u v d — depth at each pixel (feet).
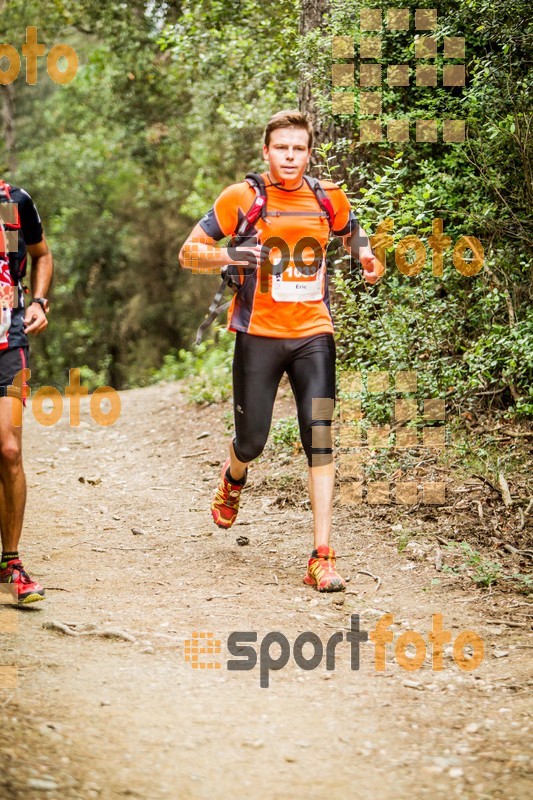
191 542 22.93
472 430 27.89
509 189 28.25
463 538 22.02
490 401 28.40
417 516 23.43
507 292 26.96
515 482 24.53
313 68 32.71
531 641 16.57
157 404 43.06
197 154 70.69
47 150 124.47
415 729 13.01
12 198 18.61
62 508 27.02
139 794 10.95
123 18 65.98
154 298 114.01
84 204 125.59
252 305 19.33
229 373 42.73
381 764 11.98
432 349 28.32
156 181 97.81
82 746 11.99
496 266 27.78
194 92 55.67
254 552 21.95
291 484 26.91
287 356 19.53
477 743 12.59
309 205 19.04
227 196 18.93
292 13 38.65
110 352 128.98
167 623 17.12
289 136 18.65
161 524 24.86
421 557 21.06
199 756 12.03
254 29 42.96
